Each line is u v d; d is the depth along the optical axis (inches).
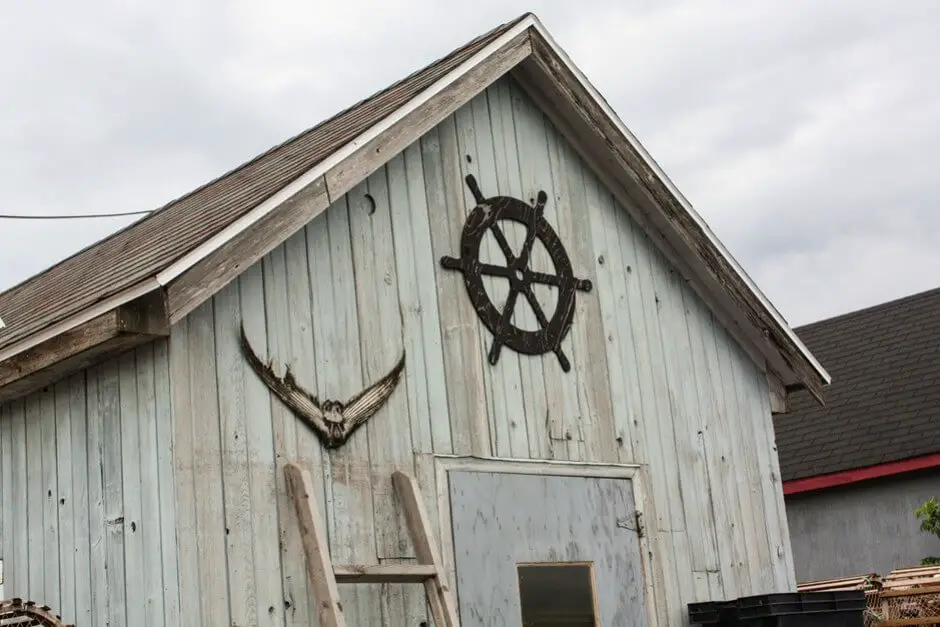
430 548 277.7
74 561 264.2
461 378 313.0
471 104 339.9
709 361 389.4
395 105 302.0
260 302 274.1
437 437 302.8
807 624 325.7
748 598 327.3
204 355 260.5
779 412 414.9
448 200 324.5
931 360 640.4
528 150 352.8
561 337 343.0
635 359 364.2
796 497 613.3
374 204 305.4
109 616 254.7
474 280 323.9
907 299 719.7
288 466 268.8
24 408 282.7
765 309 398.0
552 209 353.4
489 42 331.9
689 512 364.8
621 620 332.2
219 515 254.7
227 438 260.2
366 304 296.2
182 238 286.8
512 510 314.3
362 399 288.5
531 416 327.6
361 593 275.3
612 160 365.4
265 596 257.6
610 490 342.6
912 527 571.5
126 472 257.3
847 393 653.3
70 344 253.3
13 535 278.5
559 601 318.7
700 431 378.0
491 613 300.5
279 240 268.2
